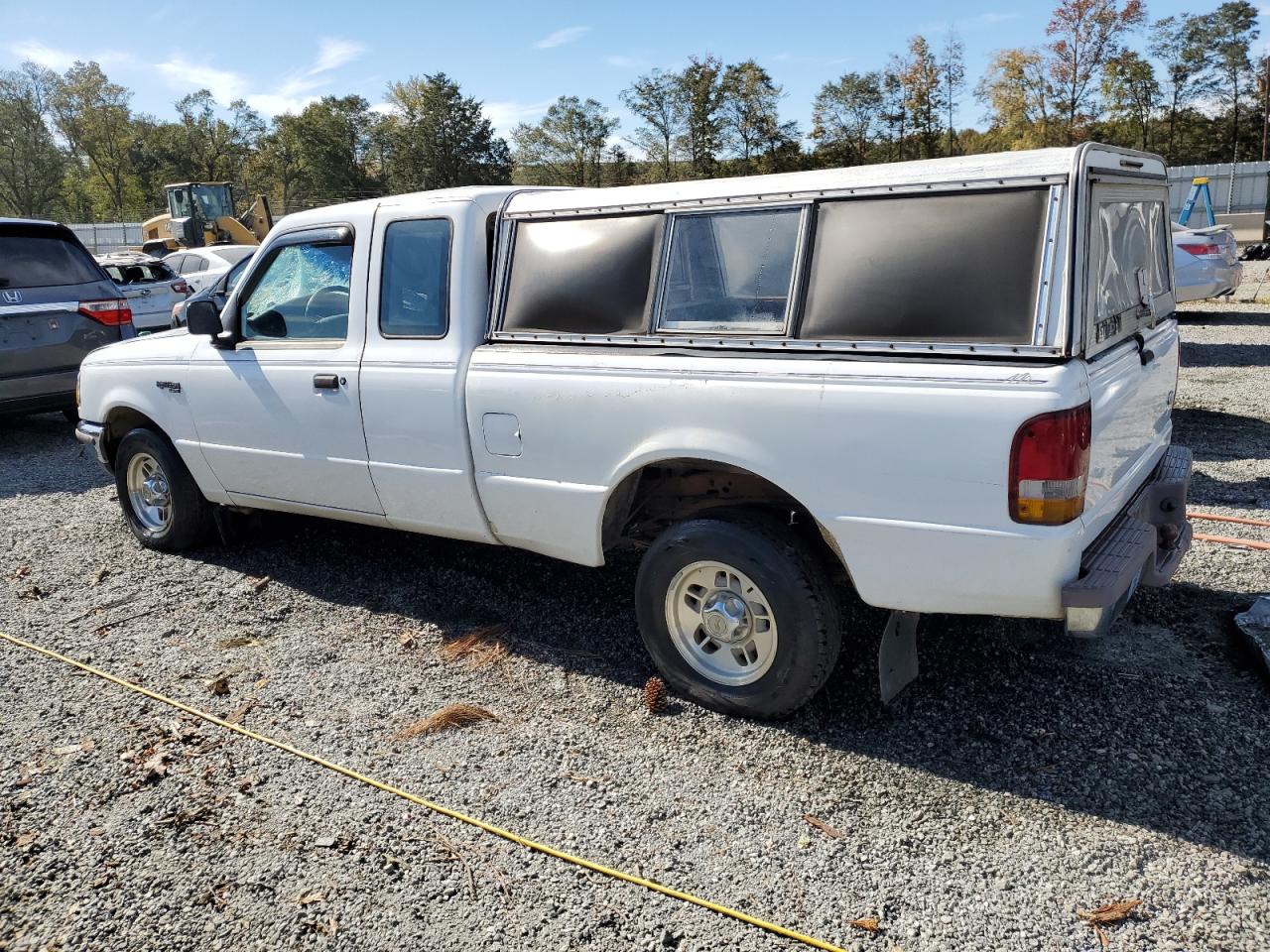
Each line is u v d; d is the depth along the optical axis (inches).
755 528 132.6
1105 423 119.6
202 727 143.9
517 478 153.3
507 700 149.7
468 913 103.5
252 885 109.0
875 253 120.7
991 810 117.3
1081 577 115.3
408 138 3314.5
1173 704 138.3
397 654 166.9
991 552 114.7
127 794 127.0
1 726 145.9
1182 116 2901.1
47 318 332.5
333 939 100.5
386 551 216.5
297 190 3558.1
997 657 154.4
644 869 109.6
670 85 2738.7
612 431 140.0
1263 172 1510.8
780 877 107.4
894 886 105.3
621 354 139.9
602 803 122.0
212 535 223.3
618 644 167.6
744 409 127.8
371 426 169.8
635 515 155.9
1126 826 113.0
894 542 120.7
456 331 157.6
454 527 166.9
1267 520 211.3
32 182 2901.1
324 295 178.9
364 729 142.1
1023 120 2427.4
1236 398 341.4
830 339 123.0
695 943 98.2
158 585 203.2
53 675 162.6
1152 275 152.9
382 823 119.3
